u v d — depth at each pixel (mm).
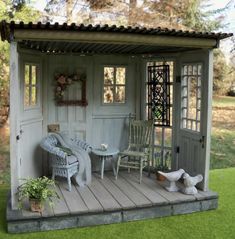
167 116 438
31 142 396
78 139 434
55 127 438
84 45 378
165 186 389
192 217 342
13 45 296
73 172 380
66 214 311
